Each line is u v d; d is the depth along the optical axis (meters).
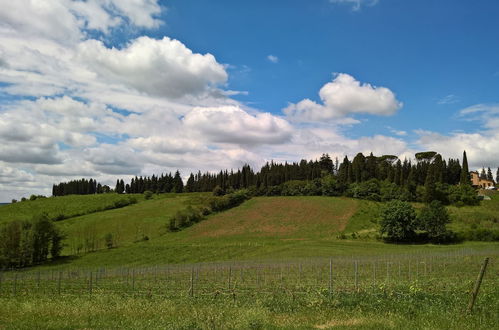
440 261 55.34
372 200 136.88
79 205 158.62
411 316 15.61
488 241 91.25
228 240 101.62
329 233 106.50
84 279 51.88
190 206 127.00
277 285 36.47
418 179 157.50
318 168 180.25
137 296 30.70
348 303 19.16
